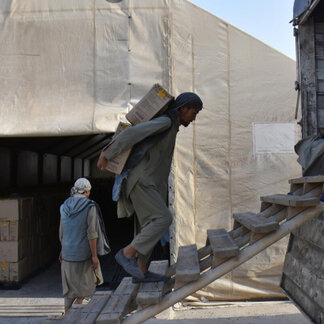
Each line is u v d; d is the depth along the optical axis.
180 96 2.60
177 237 5.22
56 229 7.96
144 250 2.43
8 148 8.31
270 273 5.24
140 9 5.46
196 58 5.41
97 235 4.05
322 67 4.16
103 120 5.08
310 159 3.66
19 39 5.44
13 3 5.52
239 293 5.24
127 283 2.93
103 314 2.32
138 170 2.45
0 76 5.34
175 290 2.47
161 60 5.39
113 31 5.44
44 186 9.55
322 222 2.85
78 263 3.98
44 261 7.12
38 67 5.38
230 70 5.41
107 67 5.37
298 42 4.26
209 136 5.36
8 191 7.38
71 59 5.40
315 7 3.98
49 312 4.82
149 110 2.55
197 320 4.70
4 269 5.80
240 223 3.17
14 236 5.84
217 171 5.33
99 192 13.59
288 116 5.37
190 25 5.44
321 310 2.71
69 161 13.41
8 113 5.17
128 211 2.57
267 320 4.62
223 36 5.43
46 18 5.47
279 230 2.58
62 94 5.31
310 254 3.13
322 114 4.09
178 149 5.34
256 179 5.31
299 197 2.79
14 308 4.93
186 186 5.30
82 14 5.47
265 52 5.43
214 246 2.61
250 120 5.37
